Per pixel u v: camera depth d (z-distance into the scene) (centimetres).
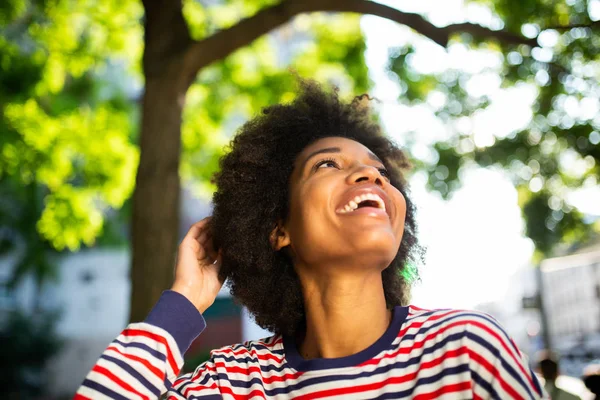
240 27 484
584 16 654
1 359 1756
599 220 924
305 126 186
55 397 1880
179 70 484
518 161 877
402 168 211
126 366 140
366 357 138
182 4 502
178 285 163
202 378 153
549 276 3300
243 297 175
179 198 482
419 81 823
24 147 815
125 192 870
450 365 129
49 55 777
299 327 163
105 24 742
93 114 856
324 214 147
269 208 169
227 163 183
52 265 1761
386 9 471
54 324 1886
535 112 799
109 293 2038
